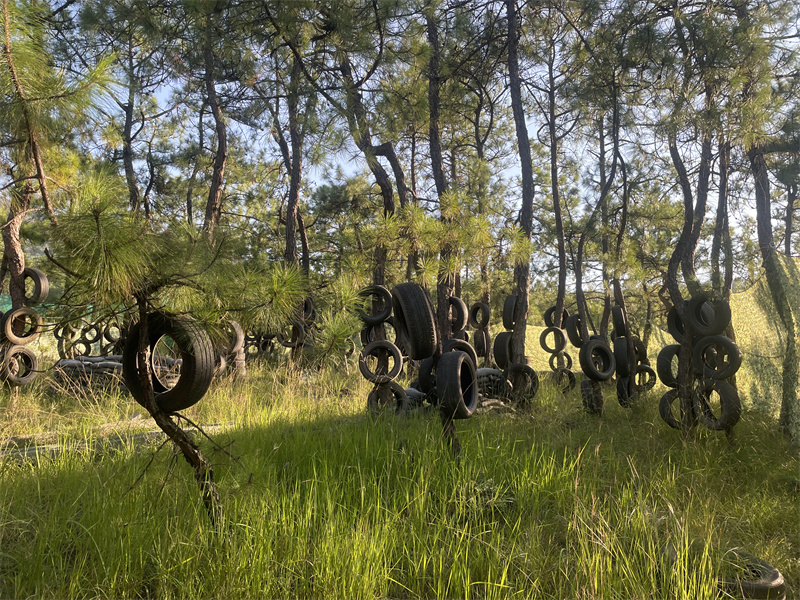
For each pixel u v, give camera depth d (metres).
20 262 8.93
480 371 9.08
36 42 5.65
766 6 7.65
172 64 11.62
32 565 3.13
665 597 3.12
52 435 5.95
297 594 3.12
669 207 15.65
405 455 5.14
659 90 8.20
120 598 3.06
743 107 7.00
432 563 3.47
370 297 7.20
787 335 6.79
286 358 13.40
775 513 4.44
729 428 6.32
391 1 9.34
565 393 10.83
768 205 8.22
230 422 6.75
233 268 3.77
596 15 9.83
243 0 9.35
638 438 6.53
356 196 19.92
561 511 4.30
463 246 8.24
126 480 4.38
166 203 18.95
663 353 7.34
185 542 3.39
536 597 3.17
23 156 6.60
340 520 3.76
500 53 12.21
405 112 10.94
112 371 9.17
